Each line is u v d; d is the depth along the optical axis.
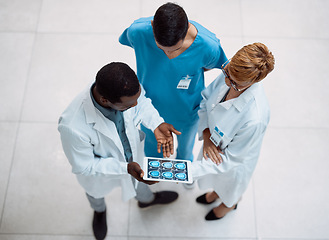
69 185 2.36
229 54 2.85
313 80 2.78
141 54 1.57
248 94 1.36
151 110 1.64
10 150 2.45
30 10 2.98
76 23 2.95
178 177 1.42
